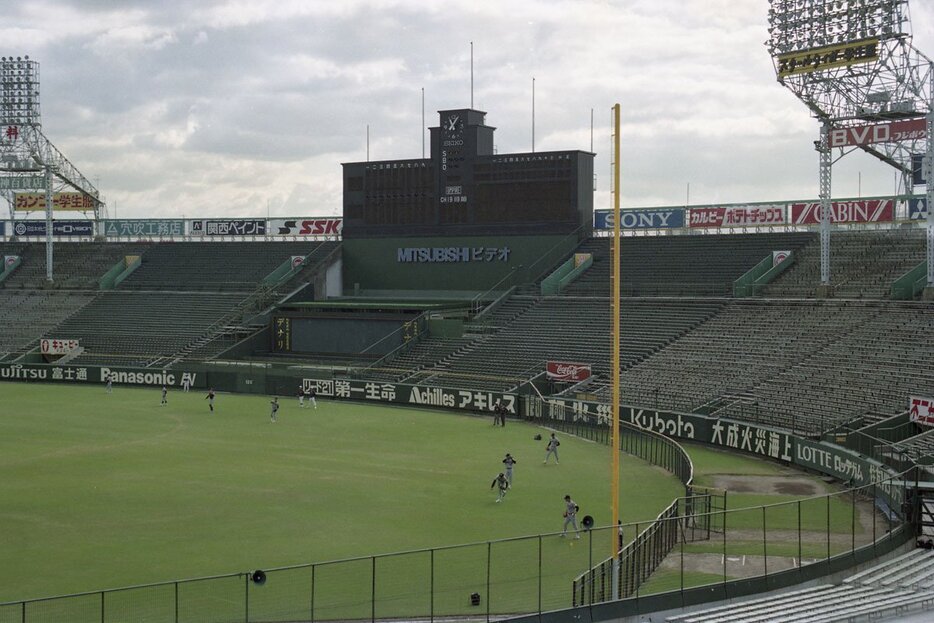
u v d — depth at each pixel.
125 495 47.44
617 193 35.31
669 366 77.00
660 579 33.09
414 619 29.48
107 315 113.94
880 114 75.19
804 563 34.62
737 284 88.25
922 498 39.28
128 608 30.33
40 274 126.00
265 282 113.38
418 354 93.88
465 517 43.16
